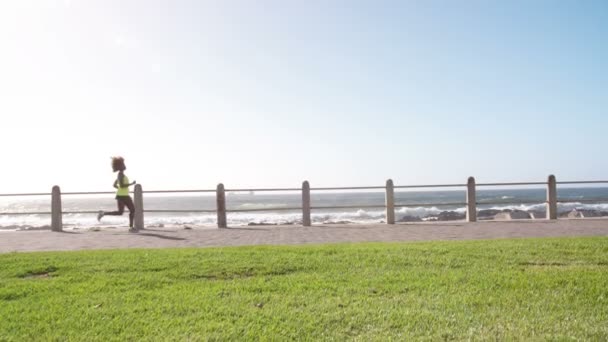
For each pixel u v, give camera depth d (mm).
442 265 8008
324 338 4699
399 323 5086
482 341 4570
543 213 26266
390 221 16453
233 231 14594
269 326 5020
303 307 5695
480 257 8648
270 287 6609
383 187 16562
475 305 5703
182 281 7141
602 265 7914
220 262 8352
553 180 17172
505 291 6254
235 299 6035
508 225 15180
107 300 6059
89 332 4930
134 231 14969
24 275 7711
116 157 15336
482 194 103000
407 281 6863
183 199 110688
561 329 4844
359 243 10891
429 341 4594
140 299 6094
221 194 16062
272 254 9109
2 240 12719
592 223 15508
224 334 4797
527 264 8062
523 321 5098
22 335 4852
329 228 15141
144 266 8094
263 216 53562
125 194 15109
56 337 4785
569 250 9180
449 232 13430
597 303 5707
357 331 4910
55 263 8398
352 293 6305
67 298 6180
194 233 14117
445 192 120438
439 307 5629
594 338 4574
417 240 11633
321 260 8461
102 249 10422
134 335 4805
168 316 5406
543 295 6055
